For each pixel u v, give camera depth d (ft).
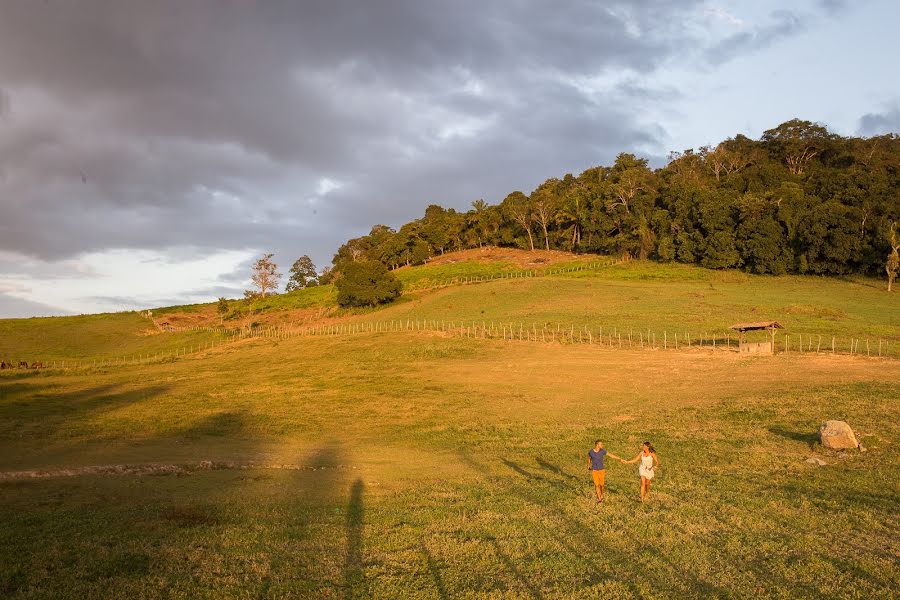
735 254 357.82
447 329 245.65
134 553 41.32
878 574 38.27
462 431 105.60
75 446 97.35
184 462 81.46
